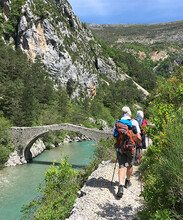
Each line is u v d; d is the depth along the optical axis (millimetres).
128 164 4984
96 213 4402
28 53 85000
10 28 84188
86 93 108188
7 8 87062
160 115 4039
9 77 59031
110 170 7133
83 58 125875
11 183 23422
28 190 21141
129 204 4664
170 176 3152
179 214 3094
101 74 150000
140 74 184750
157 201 3408
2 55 64188
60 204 9516
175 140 3094
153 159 3586
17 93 47719
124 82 162000
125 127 4758
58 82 92062
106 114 100125
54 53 93750
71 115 72500
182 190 3023
